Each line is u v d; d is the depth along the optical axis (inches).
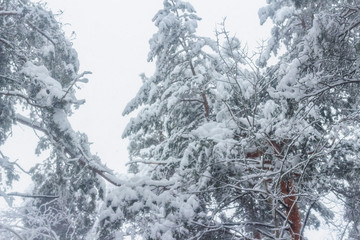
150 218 315.6
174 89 412.8
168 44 403.2
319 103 319.9
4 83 332.5
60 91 312.5
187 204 302.5
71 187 341.7
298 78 268.5
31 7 344.8
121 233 318.0
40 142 360.8
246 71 366.0
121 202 307.6
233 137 331.0
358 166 322.7
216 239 309.4
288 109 277.1
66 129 320.5
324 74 289.9
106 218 300.2
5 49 344.2
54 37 375.9
